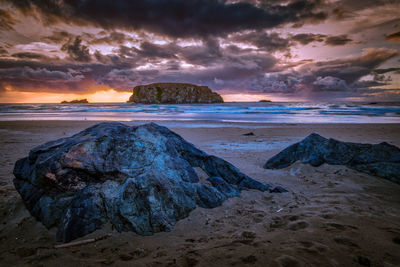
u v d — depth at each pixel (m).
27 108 45.22
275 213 3.32
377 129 14.16
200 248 2.41
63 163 3.08
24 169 3.54
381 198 3.77
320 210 3.29
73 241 2.64
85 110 39.78
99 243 2.62
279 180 4.90
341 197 3.83
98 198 3.02
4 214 3.25
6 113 31.69
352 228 2.61
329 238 2.41
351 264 1.96
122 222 2.85
